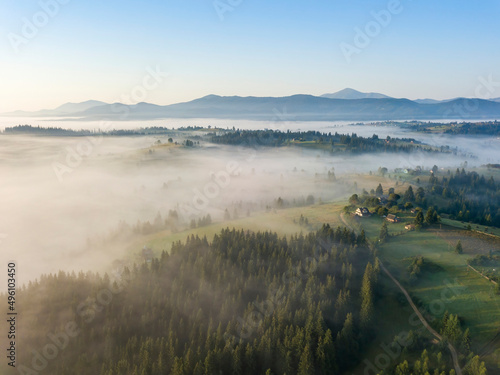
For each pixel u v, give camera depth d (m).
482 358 99.38
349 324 111.94
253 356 104.94
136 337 113.44
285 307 117.50
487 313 116.56
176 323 119.19
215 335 110.38
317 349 104.62
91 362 109.00
